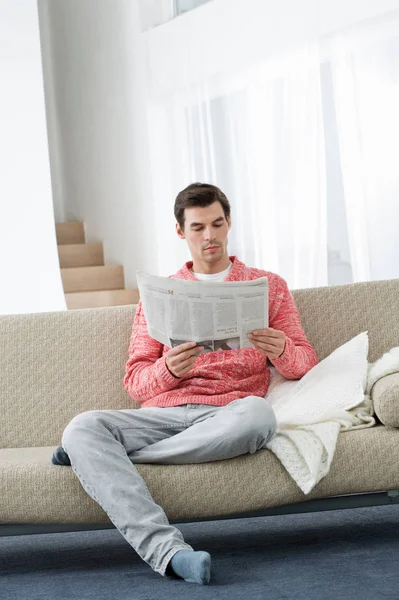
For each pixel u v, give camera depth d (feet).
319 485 6.76
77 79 26.55
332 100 17.39
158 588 6.27
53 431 8.16
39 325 8.48
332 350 8.33
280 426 7.09
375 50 16.20
